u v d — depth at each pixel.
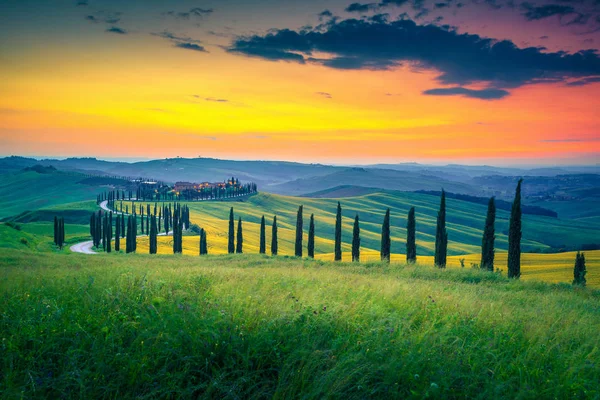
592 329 7.04
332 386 4.06
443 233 52.72
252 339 4.88
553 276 62.47
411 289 10.13
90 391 4.00
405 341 5.17
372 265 36.69
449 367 4.63
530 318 7.76
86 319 5.34
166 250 108.56
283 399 4.07
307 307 6.11
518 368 4.75
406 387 4.32
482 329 6.38
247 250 127.19
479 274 25.66
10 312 5.65
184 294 6.82
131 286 7.35
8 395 3.76
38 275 10.73
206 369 4.44
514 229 42.97
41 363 4.40
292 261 43.06
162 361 4.48
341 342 5.07
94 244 117.31
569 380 4.43
